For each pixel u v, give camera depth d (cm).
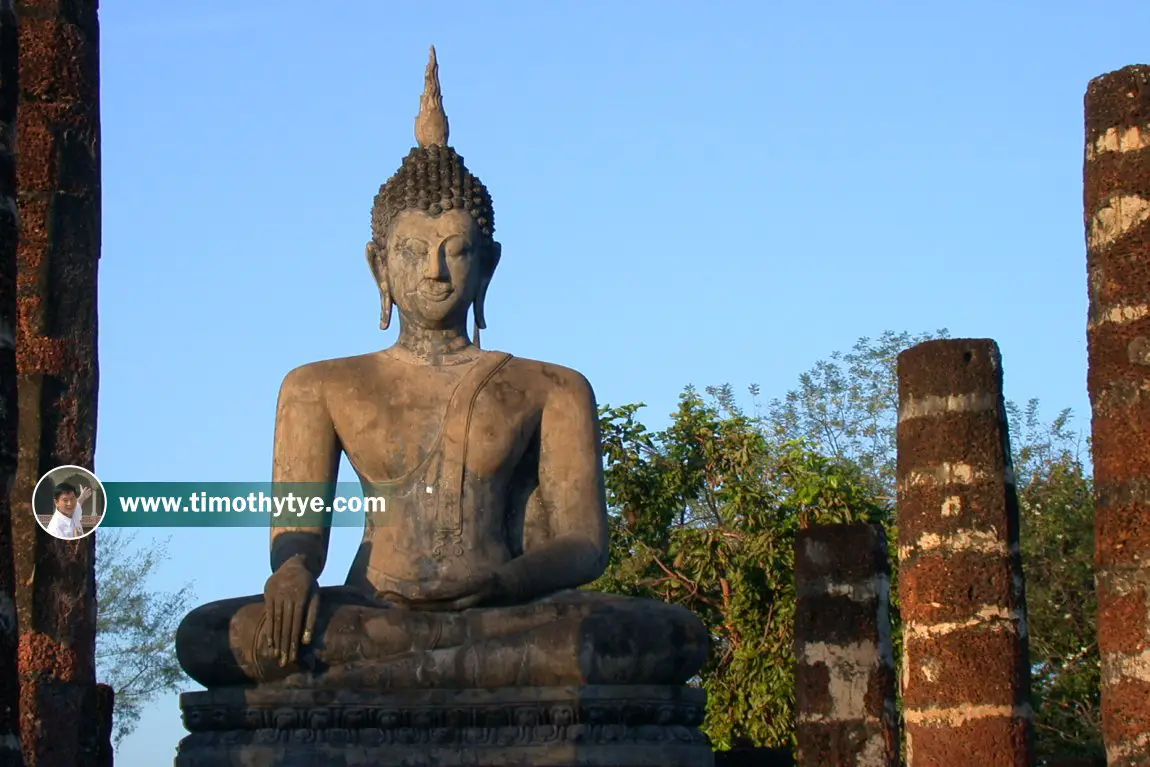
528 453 1055
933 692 1204
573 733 918
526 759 917
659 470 2255
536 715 928
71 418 1019
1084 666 2427
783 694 2103
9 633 688
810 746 1272
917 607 1223
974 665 1199
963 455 1227
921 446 1239
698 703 963
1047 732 2394
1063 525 2548
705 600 2197
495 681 944
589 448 1050
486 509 1023
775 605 2136
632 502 2242
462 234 1062
